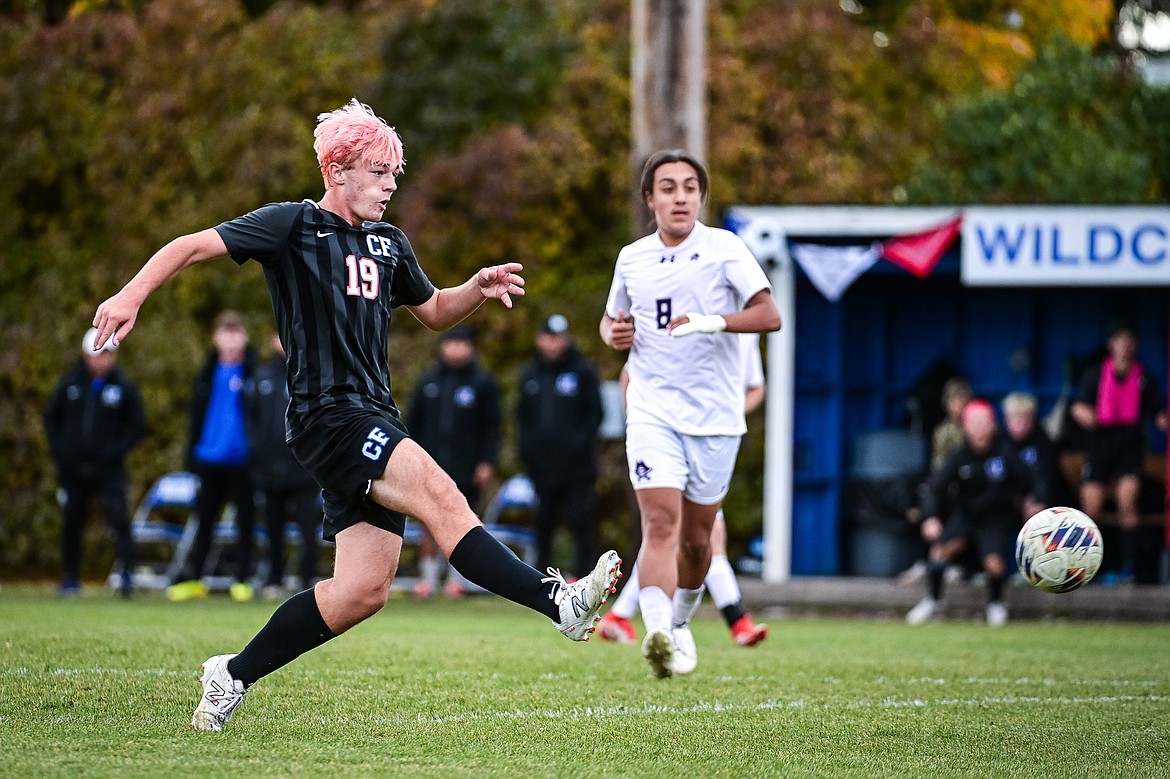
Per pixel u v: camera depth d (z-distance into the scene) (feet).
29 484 215.92
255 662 57.77
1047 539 70.18
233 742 55.62
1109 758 56.70
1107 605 158.71
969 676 85.56
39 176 226.79
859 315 181.98
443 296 61.41
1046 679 84.48
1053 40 239.71
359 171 57.98
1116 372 163.02
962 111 229.04
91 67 229.25
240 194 215.72
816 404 178.91
